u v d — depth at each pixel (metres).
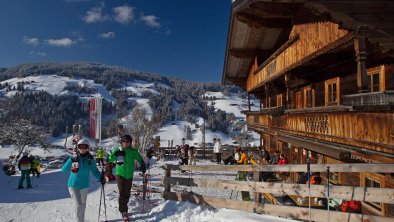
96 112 23.20
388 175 8.12
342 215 6.42
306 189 6.87
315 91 14.70
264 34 18.95
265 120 21.86
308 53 12.05
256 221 6.87
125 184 7.95
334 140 9.60
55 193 12.44
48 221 8.20
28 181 13.88
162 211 8.52
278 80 18.09
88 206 9.69
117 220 8.03
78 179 7.21
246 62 24.75
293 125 14.21
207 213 7.88
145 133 32.88
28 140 56.28
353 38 8.57
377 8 7.92
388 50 8.11
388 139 6.74
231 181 8.06
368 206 9.34
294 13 13.26
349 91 11.18
